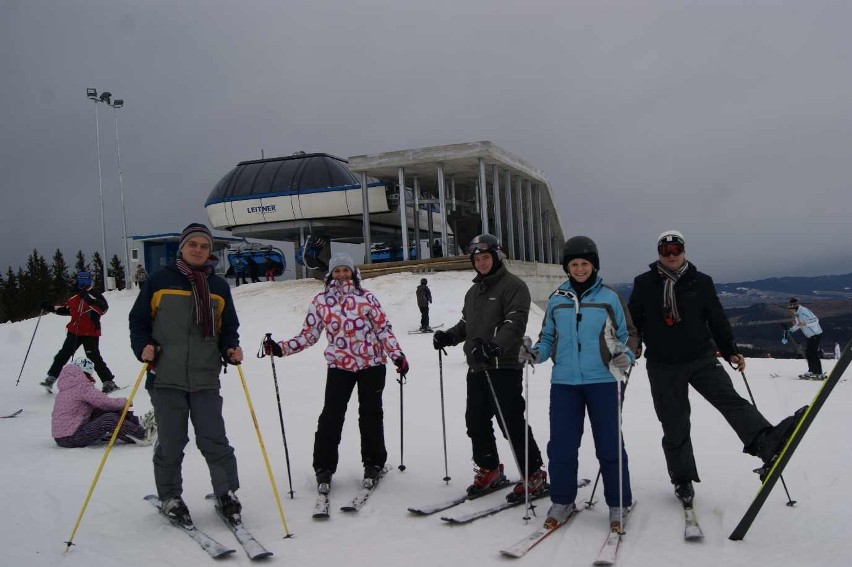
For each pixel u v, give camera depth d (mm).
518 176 32125
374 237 41938
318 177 33812
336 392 5277
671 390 4742
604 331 4348
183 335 4562
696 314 4684
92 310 10438
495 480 5086
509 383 4727
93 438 6898
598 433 4352
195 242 4605
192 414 4664
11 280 68375
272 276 34562
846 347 3885
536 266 30562
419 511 4664
